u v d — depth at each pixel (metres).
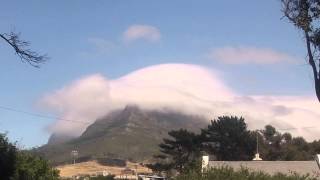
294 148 124.25
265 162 55.44
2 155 26.48
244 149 119.62
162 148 120.19
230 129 119.00
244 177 23.98
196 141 118.12
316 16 17.77
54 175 34.41
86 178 110.75
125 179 117.06
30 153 32.81
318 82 17.64
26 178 30.89
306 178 27.86
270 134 128.62
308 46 17.80
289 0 17.94
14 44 17.33
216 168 24.66
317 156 54.69
